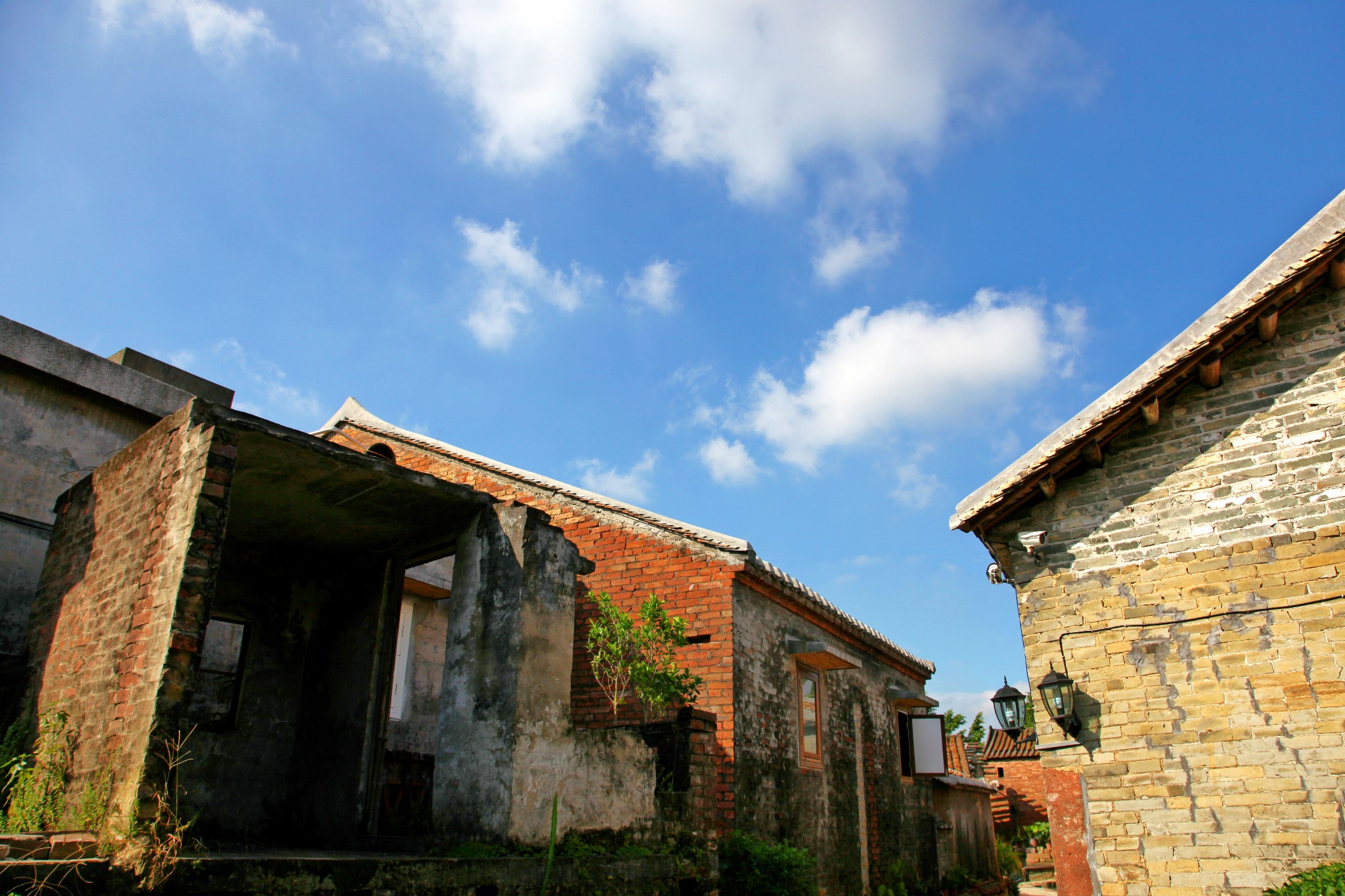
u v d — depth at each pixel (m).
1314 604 6.96
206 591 5.30
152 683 5.09
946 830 17.67
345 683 8.45
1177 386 7.87
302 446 6.16
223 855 4.91
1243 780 6.84
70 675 6.27
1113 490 7.99
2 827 5.43
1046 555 8.09
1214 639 7.23
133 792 4.71
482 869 5.86
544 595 7.25
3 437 9.21
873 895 12.95
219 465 5.59
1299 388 7.48
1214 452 7.66
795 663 11.69
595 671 9.96
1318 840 6.48
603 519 11.31
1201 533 7.51
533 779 6.68
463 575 7.68
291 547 8.60
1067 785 7.41
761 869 8.60
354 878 5.14
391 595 8.59
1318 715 6.72
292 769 8.55
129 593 5.90
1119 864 7.04
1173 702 7.23
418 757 10.23
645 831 7.57
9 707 6.91
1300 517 7.18
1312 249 7.33
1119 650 7.54
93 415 10.10
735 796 9.29
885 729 15.10
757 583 10.73
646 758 7.86
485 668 7.12
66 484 9.65
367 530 8.10
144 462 6.42
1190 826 6.90
